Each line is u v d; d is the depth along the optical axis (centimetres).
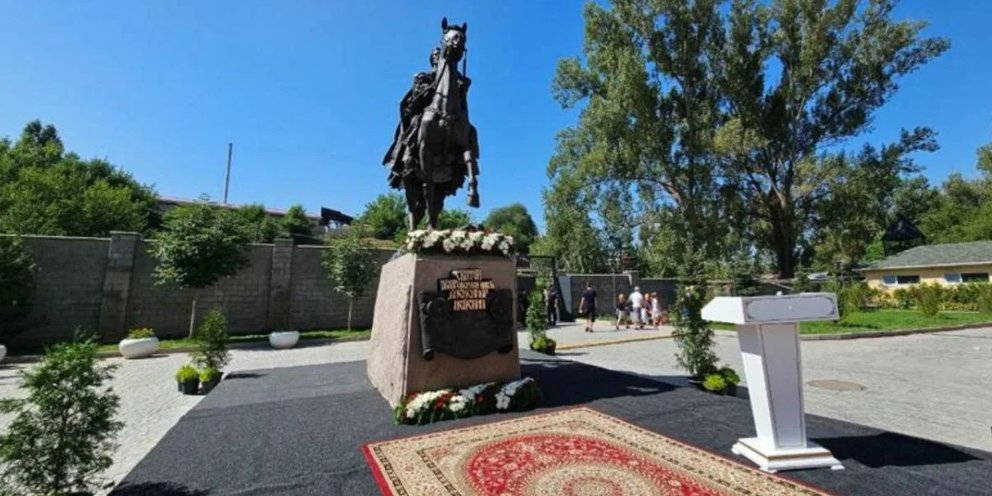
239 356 1260
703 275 736
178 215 1608
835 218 2711
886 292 2902
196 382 801
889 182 2602
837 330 1628
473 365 588
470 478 351
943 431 534
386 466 378
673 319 733
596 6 2705
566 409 541
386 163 848
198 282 1538
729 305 394
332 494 329
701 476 350
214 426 496
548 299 2197
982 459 385
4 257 1333
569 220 2906
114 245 1559
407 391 545
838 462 371
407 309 565
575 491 326
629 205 2838
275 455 408
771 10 2711
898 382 839
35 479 315
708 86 2833
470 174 674
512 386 552
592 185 2817
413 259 578
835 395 732
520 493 325
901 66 2542
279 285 1803
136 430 586
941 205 4994
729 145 2478
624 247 3183
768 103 2822
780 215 2895
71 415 332
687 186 2731
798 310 384
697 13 2611
